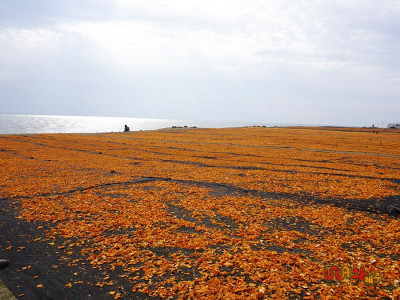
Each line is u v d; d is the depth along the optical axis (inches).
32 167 940.6
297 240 388.5
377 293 259.8
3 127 5782.5
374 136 3006.9
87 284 274.7
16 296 255.6
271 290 263.1
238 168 1037.8
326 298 247.3
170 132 3329.2
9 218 450.0
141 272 297.0
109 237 385.4
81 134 2824.8
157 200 571.2
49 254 335.3
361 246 370.0
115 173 879.1
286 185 741.3
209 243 369.1
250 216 484.4
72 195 600.1
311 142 2247.8
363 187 712.4
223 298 247.4
